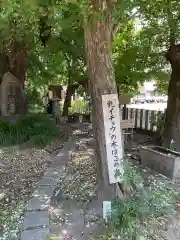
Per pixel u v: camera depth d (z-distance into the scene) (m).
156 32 7.05
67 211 3.54
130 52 8.42
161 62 8.66
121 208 2.99
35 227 3.08
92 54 3.28
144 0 3.78
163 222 3.22
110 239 2.80
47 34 7.62
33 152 6.30
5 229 3.13
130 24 8.31
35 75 12.01
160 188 3.72
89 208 3.61
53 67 11.91
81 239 2.93
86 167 5.27
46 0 3.04
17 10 3.06
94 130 3.47
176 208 3.47
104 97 3.29
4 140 6.74
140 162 5.68
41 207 3.57
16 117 8.27
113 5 3.13
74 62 11.17
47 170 5.10
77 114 12.05
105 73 3.28
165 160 4.94
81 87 12.44
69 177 4.76
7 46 8.54
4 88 8.98
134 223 2.91
